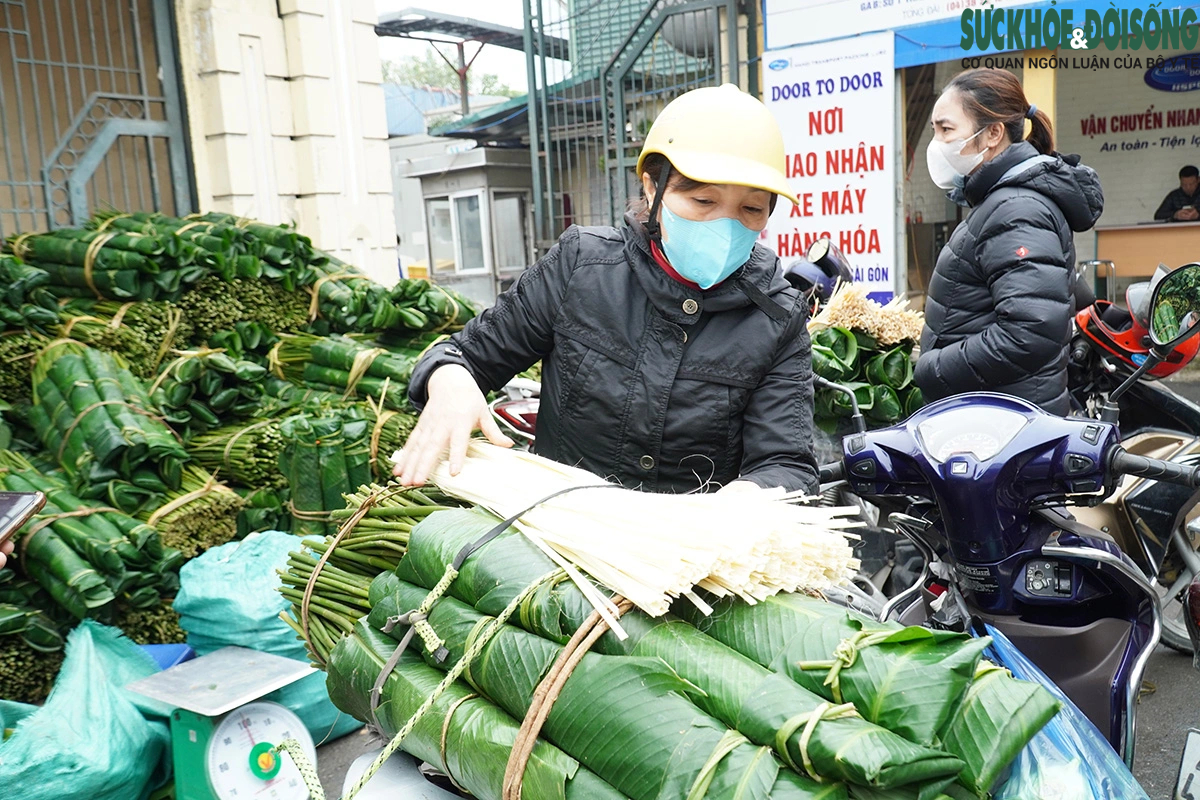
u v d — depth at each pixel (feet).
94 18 19.97
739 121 5.71
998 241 10.09
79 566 11.02
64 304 15.25
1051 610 7.68
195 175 21.54
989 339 10.18
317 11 22.50
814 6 27.99
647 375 6.31
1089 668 7.38
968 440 7.38
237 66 21.47
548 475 5.76
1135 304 12.07
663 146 5.82
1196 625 8.43
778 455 6.32
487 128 52.47
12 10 18.80
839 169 28.48
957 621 7.69
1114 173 41.04
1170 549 12.42
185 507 12.82
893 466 7.75
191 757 8.09
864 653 4.00
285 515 13.82
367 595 5.87
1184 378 30.22
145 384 14.42
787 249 29.81
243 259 15.93
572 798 4.20
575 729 4.26
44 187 19.42
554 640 4.61
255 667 8.52
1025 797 4.26
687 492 6.58
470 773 4.69
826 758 3.65
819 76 28.30
